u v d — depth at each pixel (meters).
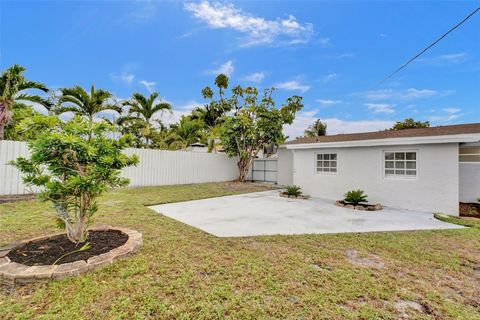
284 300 2.58
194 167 14.69
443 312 2.47
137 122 14.93
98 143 3.47
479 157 8.35
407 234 5.02
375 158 8.56
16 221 5.22
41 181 3.45
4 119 8.71
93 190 3.42
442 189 7.20
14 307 2.36
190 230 5.03
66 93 11.08
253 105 14.94
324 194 9.91
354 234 4.99
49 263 3.06
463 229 5.43
